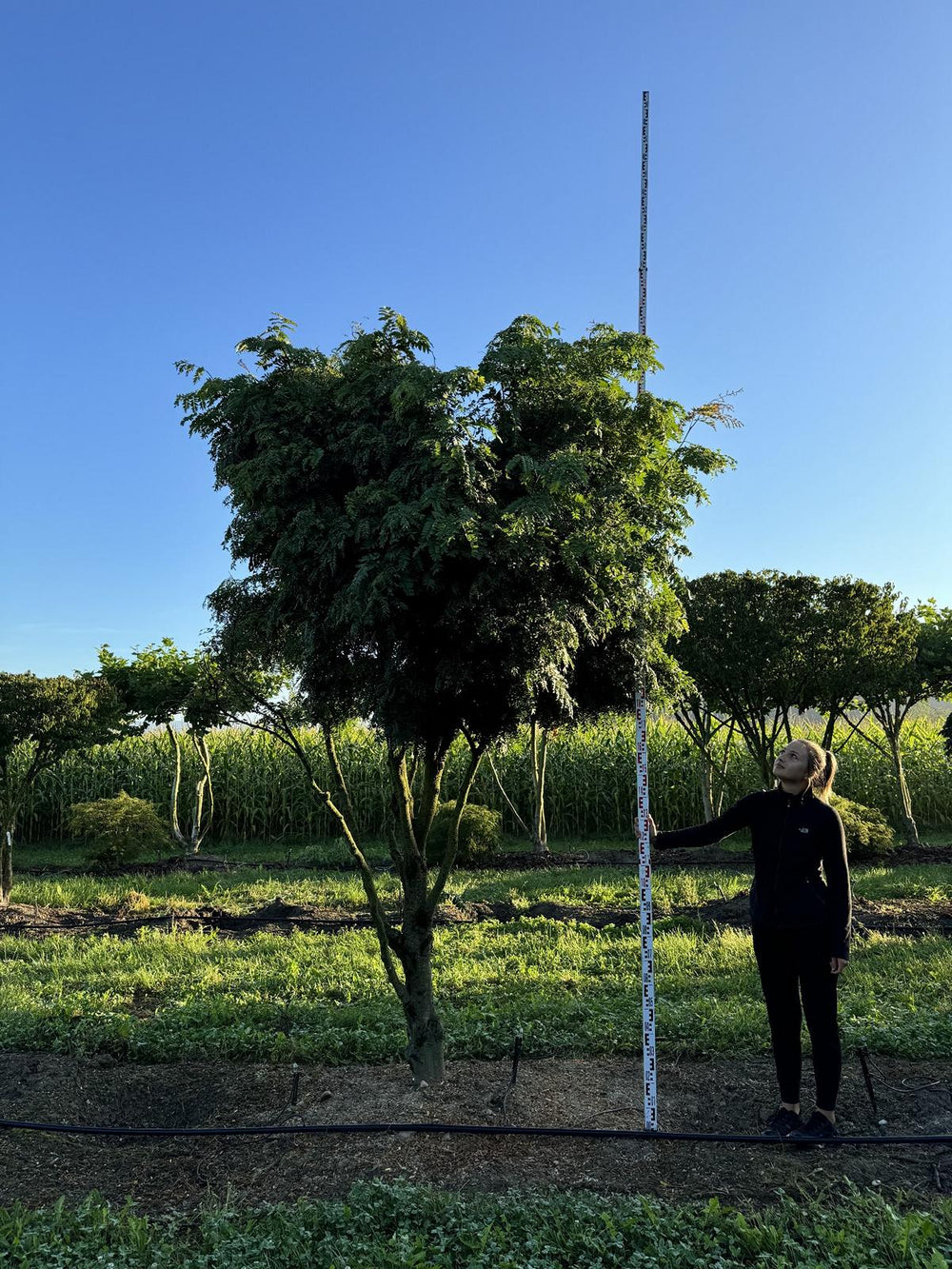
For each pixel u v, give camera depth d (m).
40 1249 3.52
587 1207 3.71
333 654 4.70
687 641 14.12
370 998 6.91
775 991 4.58
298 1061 5.72
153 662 15.77
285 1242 3.56
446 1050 5.77
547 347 4.66
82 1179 4.34
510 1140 4.47
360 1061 5.71
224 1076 5.52
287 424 4.54
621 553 4.23
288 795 19.00
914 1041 5.54
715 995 6.78
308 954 8.44
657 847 4.87
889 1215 3.60
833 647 13.79
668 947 8.27
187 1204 4.09
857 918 9.56
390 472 4.37
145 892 12.55
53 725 12.33
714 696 14.63
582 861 14.98
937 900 10.52
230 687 5.59
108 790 19.56
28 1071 5.61
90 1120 5.05
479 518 4.12
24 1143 4.65
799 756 4.61
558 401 4.60
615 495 4.45
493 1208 3.74
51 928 10.34
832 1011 4.46
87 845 18.47
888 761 19.00
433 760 5.21
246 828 19.12
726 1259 3.40
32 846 18.81
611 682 4.98
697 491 4.68
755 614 14.02
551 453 4.35
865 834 13.71
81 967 8.13
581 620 4.47
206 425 4.68
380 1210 3.78
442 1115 4.78
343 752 18.95
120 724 15.31
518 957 8.17
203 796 19.14
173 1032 6.16
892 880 11.94
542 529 4.24
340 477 4.56
